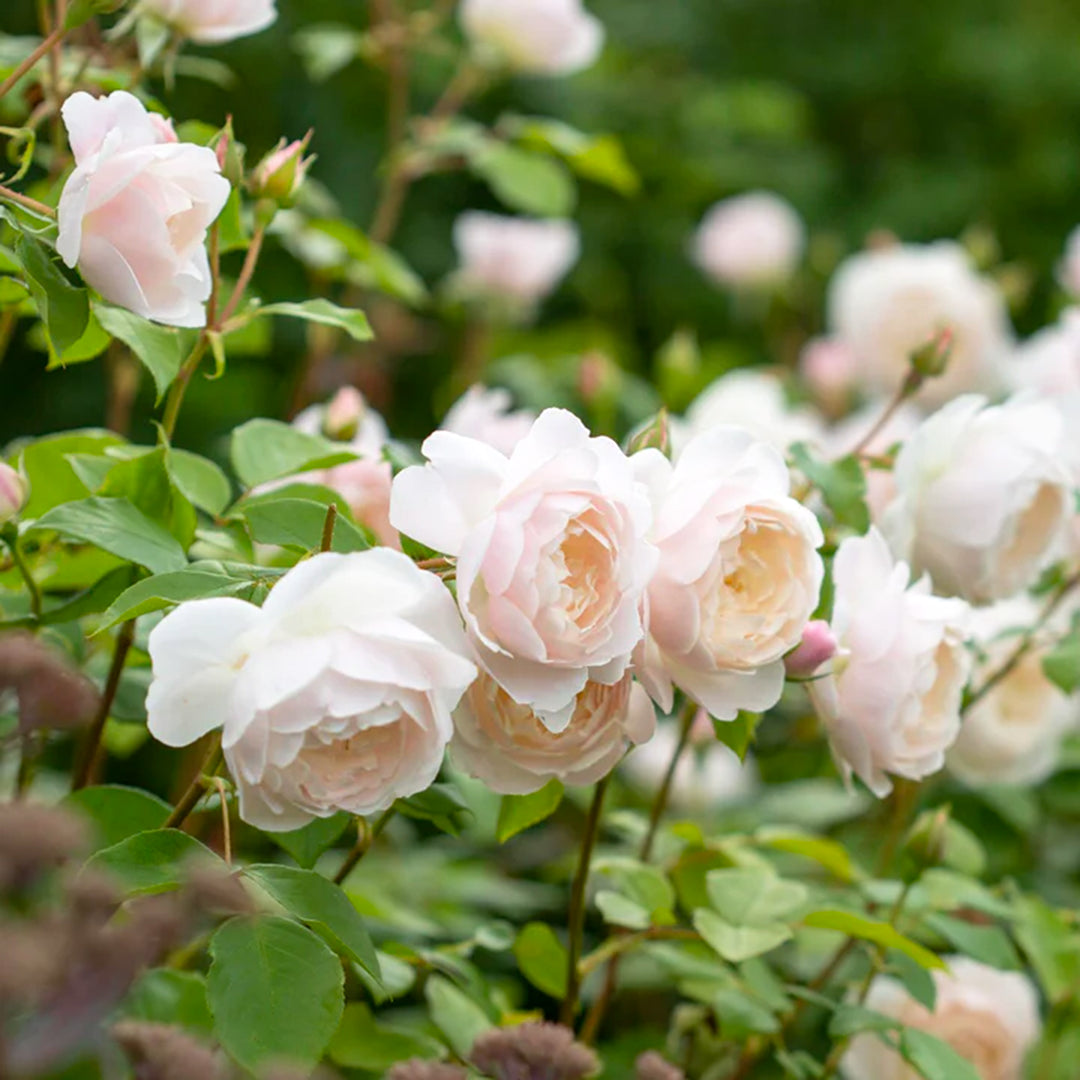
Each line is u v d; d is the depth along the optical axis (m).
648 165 3.54
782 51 4.14
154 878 1.01
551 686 1.01
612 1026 1.46
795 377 2.44
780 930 1.16
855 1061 1.26
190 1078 0.91
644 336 3.60
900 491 1.18
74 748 1.71
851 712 1.10
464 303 2.05
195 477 1.16
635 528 1.01
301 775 0.99
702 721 1.38
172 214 1.05
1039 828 1.60
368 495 1.19
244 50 2.78
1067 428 1.26
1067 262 1.93
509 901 1.43
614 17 3.89
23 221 1.08
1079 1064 1.32
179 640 0.99
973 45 4.08
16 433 2.69
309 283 2.68
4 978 0.86
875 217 3.81
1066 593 1.34
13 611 1.16
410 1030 1.20
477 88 1.95
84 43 1.25
